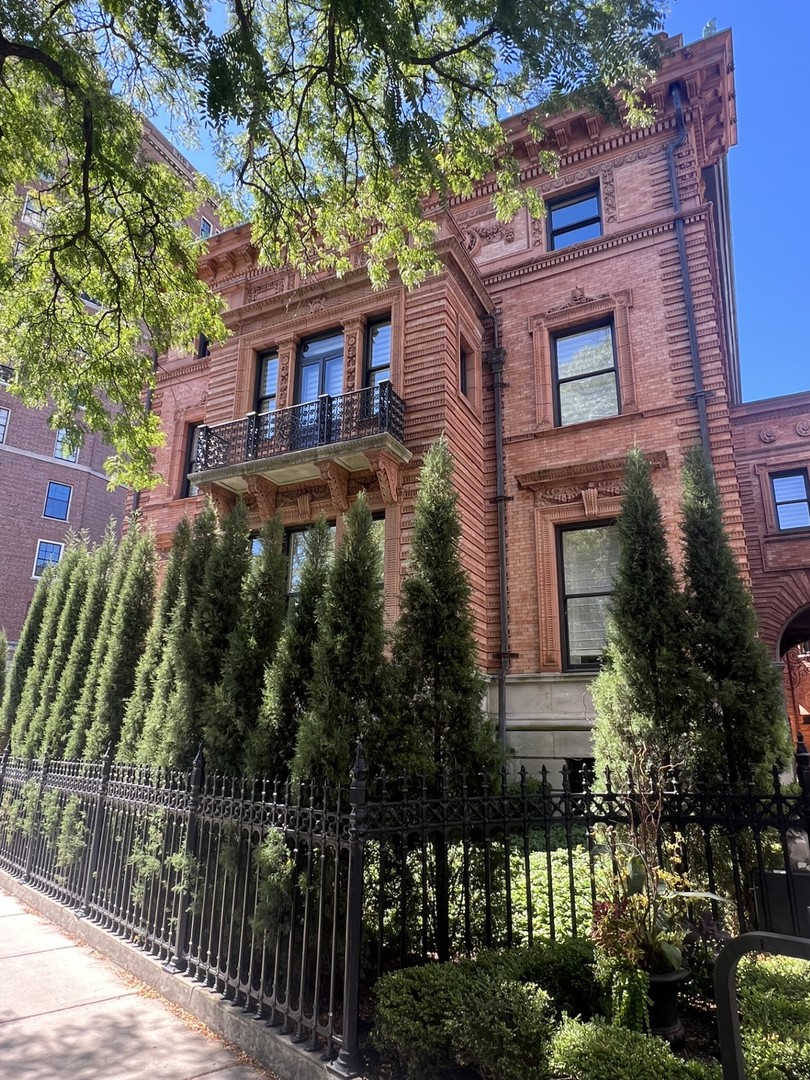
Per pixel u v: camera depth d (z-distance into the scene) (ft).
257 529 40.52
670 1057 8.91
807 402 48.39
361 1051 11.89
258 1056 12.66
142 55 22.63
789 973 11.96
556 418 40.19
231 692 18.13
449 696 16.90
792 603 46.37
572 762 33.96
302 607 17.69
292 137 24.90
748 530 48.37
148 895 18.17
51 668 35.40
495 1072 9.52
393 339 38.42
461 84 22.63
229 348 45.21
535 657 36.52
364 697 15.84
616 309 39.04
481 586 37.68
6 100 24.27
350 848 11.87
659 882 12.39
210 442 42.01
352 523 17.34
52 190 27.84
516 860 20.89
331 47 21.36
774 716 18.30
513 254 44.06
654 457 35.47
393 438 34.55
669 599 19.99
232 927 14.62
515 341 42.24
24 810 28.76
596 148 42.24
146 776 19.75
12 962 18.33
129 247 28.81
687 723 18.62
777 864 16.42
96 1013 14.93
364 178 28.02
